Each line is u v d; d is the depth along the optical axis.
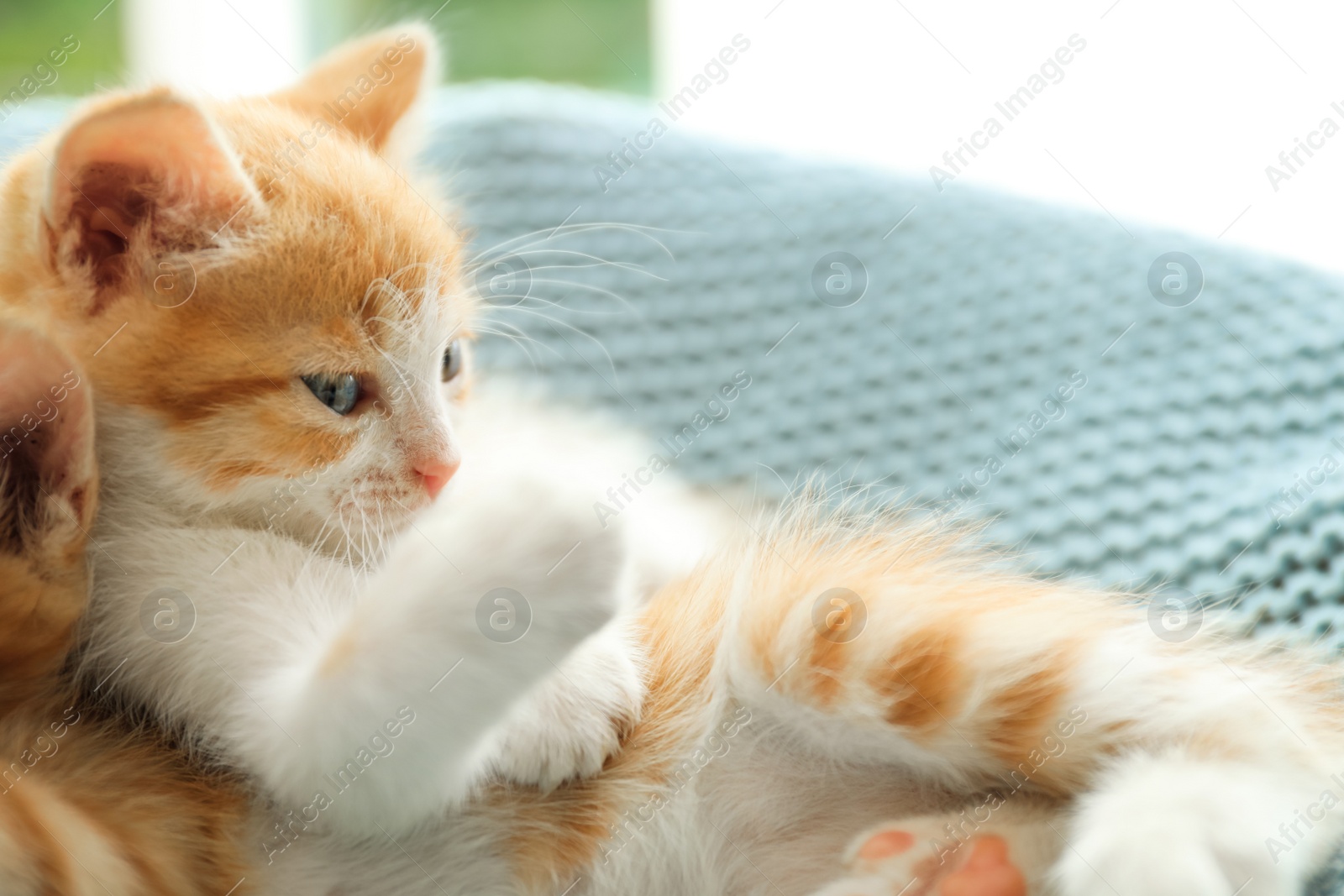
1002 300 0.75
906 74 0.91
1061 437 0.70
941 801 0.62
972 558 0.65
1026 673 0.61
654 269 0.76
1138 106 0.83
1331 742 0.61
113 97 0.60
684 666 0.63
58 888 0.56
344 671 0.58
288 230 0.60
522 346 0.74
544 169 0.77
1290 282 0.73
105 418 0.60
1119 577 0.66
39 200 0.60
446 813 0.60
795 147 0.84
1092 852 0.58
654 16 1.02
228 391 0.60
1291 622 0.64
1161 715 0.61
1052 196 0.80
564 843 0.61
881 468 0.71
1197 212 0.82
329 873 0.59
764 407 0.73
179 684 0.59
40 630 0.58
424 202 0.64
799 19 0.93
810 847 0.62
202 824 0.59
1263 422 0.69
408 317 0.61
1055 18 0.85
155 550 0.60
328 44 0.94
